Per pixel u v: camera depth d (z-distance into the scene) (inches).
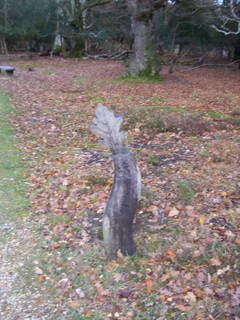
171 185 215.8
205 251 154.6
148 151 279.0
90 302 134.3
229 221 176.7
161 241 164.2
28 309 132.3
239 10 682.2
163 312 127.7
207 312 126.1
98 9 1035.9
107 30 1110.4
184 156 267.6
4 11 995.3
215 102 468.1
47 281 145.2
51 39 1186.0
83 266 151.3
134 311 129.2
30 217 191.0
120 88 555.5
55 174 241.1
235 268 145.0
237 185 212.1
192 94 522.3
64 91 521.7
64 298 136.8
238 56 970.7
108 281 142.4
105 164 255.9
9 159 269.3
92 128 136.6
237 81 689.6
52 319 127.8
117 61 1011.3
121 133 138.3
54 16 1114.1
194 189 208.4
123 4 896.9
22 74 692.7
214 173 230.4
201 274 142.5
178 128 330.0
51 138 315.6
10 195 214.1
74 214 190.7
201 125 338.0
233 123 355.3
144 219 182.2
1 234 176.2
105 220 148.5
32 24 1048.8
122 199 144.8
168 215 184.7
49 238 171.9
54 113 386.6
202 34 884.6
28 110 397.7
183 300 131.9
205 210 187.5
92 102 444.8
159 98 481.1
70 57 1127.0
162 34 898.1
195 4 709.9
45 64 933.2
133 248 153.5
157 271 146.0
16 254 161.8
